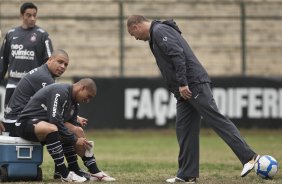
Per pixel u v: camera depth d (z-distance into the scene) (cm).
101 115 7275
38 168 3122
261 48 9162
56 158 3041
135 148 5938
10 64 3859
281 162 4384
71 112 3139
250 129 7338
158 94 7294
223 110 7338
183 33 9131
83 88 3086
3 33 8312
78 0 9000
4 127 3441
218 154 5288
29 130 3028
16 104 3294
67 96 3061
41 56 3853
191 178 3134
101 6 9050
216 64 9112
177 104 3156
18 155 3053
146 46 9106
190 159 3133
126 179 3306
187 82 3045
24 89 3281
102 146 6159
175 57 2997
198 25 9119
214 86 7331
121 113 7288
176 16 8594
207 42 9119
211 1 9131
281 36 9194
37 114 3078
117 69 9050
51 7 8950
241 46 8312
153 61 9081
